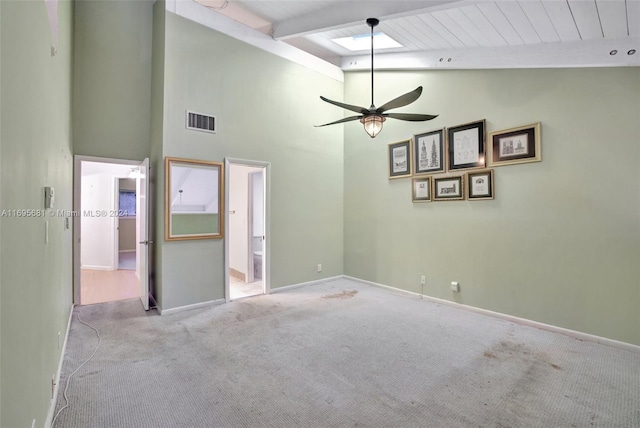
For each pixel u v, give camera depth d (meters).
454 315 3.88
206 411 2.06
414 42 4.09
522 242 3.59
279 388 2.32
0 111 1.01
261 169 4.82
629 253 2.92
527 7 2.62
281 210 4.90
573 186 3.23
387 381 2.42
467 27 3.30
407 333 3.33
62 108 2.70
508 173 3.70
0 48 1.01
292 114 5.01
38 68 1.59
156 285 4.03
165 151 3.77
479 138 3.93
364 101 5.41
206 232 4.14
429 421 1.98
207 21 4.09
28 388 1.36
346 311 4.01
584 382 2.41
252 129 4.54
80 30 3.99
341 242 5.74
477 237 3.99
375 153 5.23
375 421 1.98
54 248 2.17
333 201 5.62
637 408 2.11
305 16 4.28
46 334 1.81
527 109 3.54
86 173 6.48
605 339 3.04
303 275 5.20
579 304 3.20
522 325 3.56
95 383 2.35
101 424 1.92
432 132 4.44
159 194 3.89
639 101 2.87
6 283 1.07
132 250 8.60
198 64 4.02
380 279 5.14
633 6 2.36
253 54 4.54
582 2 2.37
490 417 2.02
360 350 2.94
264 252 4.75
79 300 4.12
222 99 4.23
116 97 4.22
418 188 4.62
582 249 3.18
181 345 3.01
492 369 2.60
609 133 3.02
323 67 5.41
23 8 1.30
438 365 2.67
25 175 1.34
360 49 5.17
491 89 3.84
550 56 3.22
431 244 4.47
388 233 5.04
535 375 2.51
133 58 4.32
